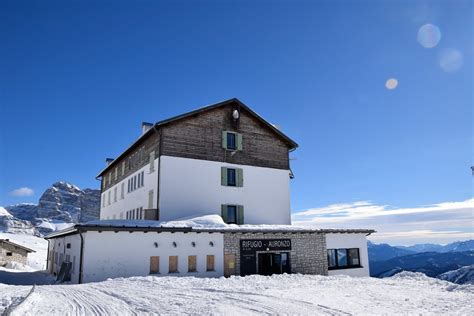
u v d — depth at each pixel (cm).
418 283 1609
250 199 2552
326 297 1119
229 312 827
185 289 1259
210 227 1978
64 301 1019
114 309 884
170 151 2322
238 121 2625
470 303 1056
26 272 3122
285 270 2153
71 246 2006
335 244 2352
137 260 1778
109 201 3547
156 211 2205
